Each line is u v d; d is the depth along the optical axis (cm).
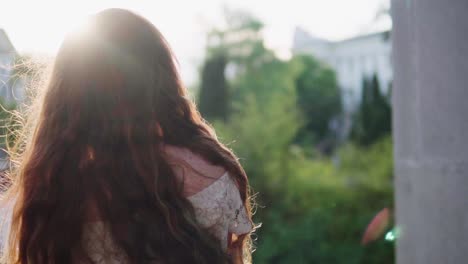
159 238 145
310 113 2094
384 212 551
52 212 150
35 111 169
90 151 151
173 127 156
